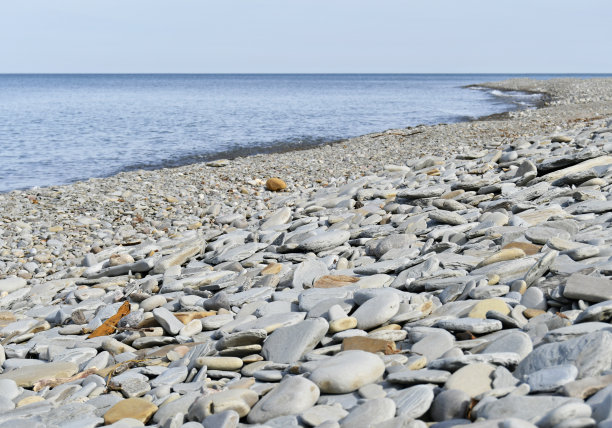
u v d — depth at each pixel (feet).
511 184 25.88
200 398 10.25
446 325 12.24
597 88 170.81
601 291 12.01
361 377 10.22
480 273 15.30
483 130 72.13
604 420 7.16
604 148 29.48
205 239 28.12
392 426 8.30
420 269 16.43
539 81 262.88
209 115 127.95
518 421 7.43
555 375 8.77
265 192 43.37
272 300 16.53
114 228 34.27
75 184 47.85
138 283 21.34
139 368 13.42
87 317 18.92
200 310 17.38
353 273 18.02
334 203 31.53
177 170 54.80
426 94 227.81
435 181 32.07
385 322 13.14
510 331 11.67
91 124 107.45
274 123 108.58
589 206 19.65
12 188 52.49
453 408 8.82
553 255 13.87
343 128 98.63
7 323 19.10
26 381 13.28
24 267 27.22
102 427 10.66
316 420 9.02
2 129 98.22
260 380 11.50
